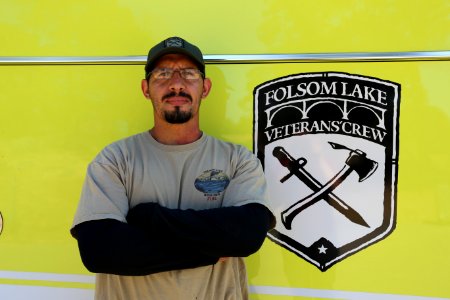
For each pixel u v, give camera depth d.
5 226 2.35
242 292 2.11
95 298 1.96
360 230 2.18
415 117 2.16
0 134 2.35
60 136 2.34
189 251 1.76
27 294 2.35
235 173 1.99
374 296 2.17
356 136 2.19
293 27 2.24
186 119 1.94
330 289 2.19
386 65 2.18
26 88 2.36
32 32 2.36
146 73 2.03
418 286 2.15
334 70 2.21
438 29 2.16
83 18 2.35
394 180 2.16
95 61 2.33
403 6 2.18
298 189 2.22
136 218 1.83
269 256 2.23
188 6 2.30
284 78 2.24
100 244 1.74
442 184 2.14
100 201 1.83
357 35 2.20
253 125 2.26
